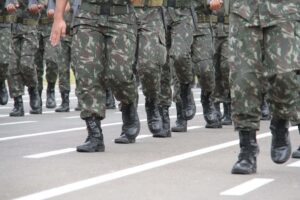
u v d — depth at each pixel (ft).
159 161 43.14
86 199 32.24
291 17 37.50
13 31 75.25
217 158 44.57
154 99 55.88
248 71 37.99
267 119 74.38
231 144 51.98
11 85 75.31
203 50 63.57
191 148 49.52
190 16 58.03
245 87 38.11
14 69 75.10
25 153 46.16
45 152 46.65
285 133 39.55
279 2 37.55
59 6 46.57
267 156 45.65
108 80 48.21
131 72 48.34
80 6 46.60
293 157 45.21
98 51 46.60
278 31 37.50
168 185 35.55
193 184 35.88
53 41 46.75
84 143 47.19
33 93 78.79
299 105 39.17
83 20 46.29
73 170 39.55
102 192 33.76
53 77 86.17
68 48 82.64
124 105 51.57
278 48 37.50
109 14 46.65
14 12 74.18
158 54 53.88
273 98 38.63
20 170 39.52
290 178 37.88
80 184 35.53
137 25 53.83
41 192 33.60
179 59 58.08
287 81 37.73
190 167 40.98
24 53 75.61
